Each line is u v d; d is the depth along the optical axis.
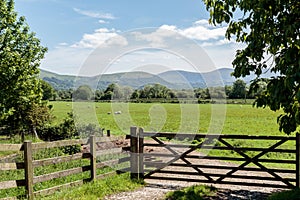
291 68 3.71
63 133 15.66
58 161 6.80
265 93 4.77
